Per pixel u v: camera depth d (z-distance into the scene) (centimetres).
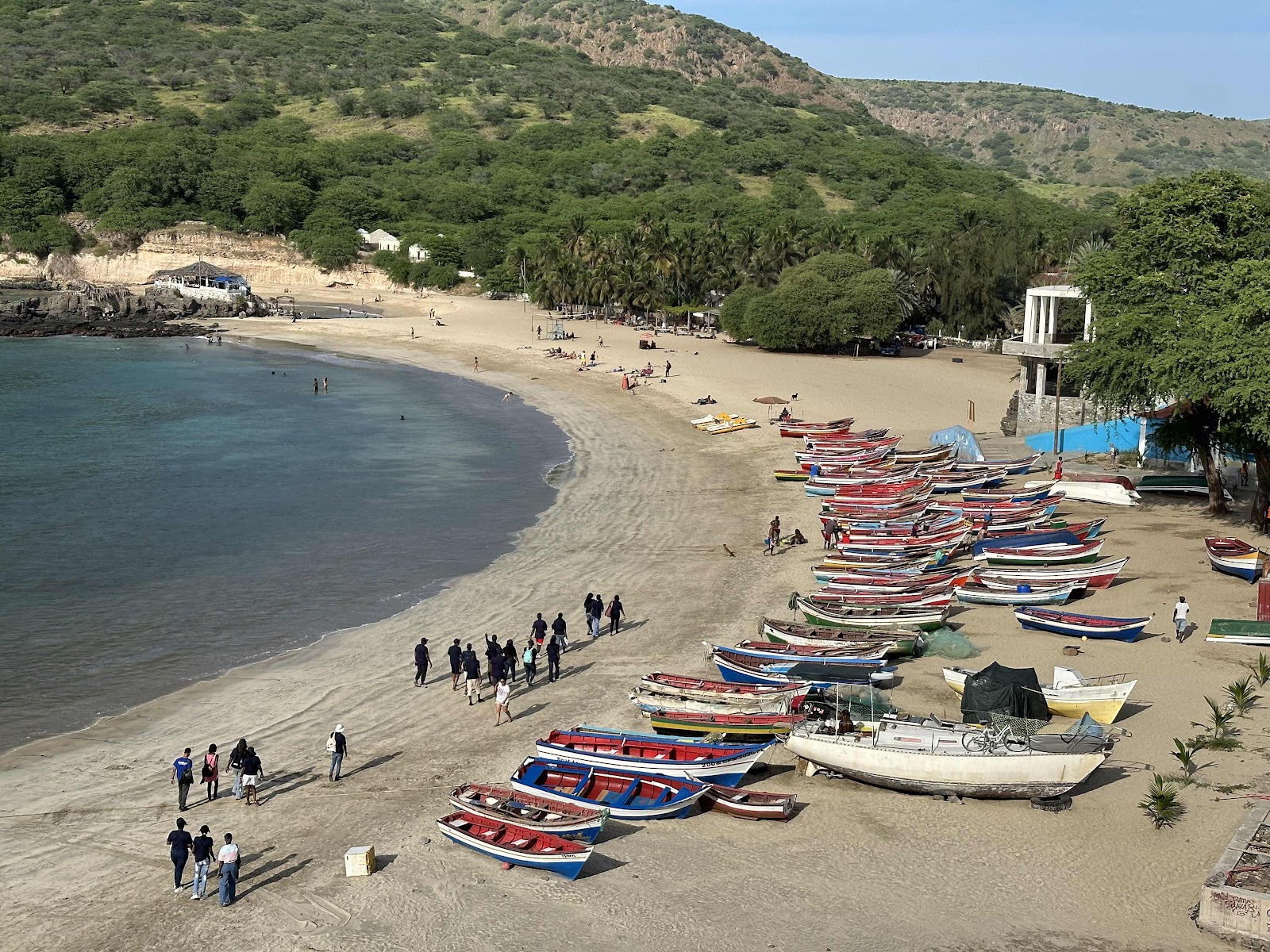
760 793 3266
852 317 13388
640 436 9612
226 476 8125
